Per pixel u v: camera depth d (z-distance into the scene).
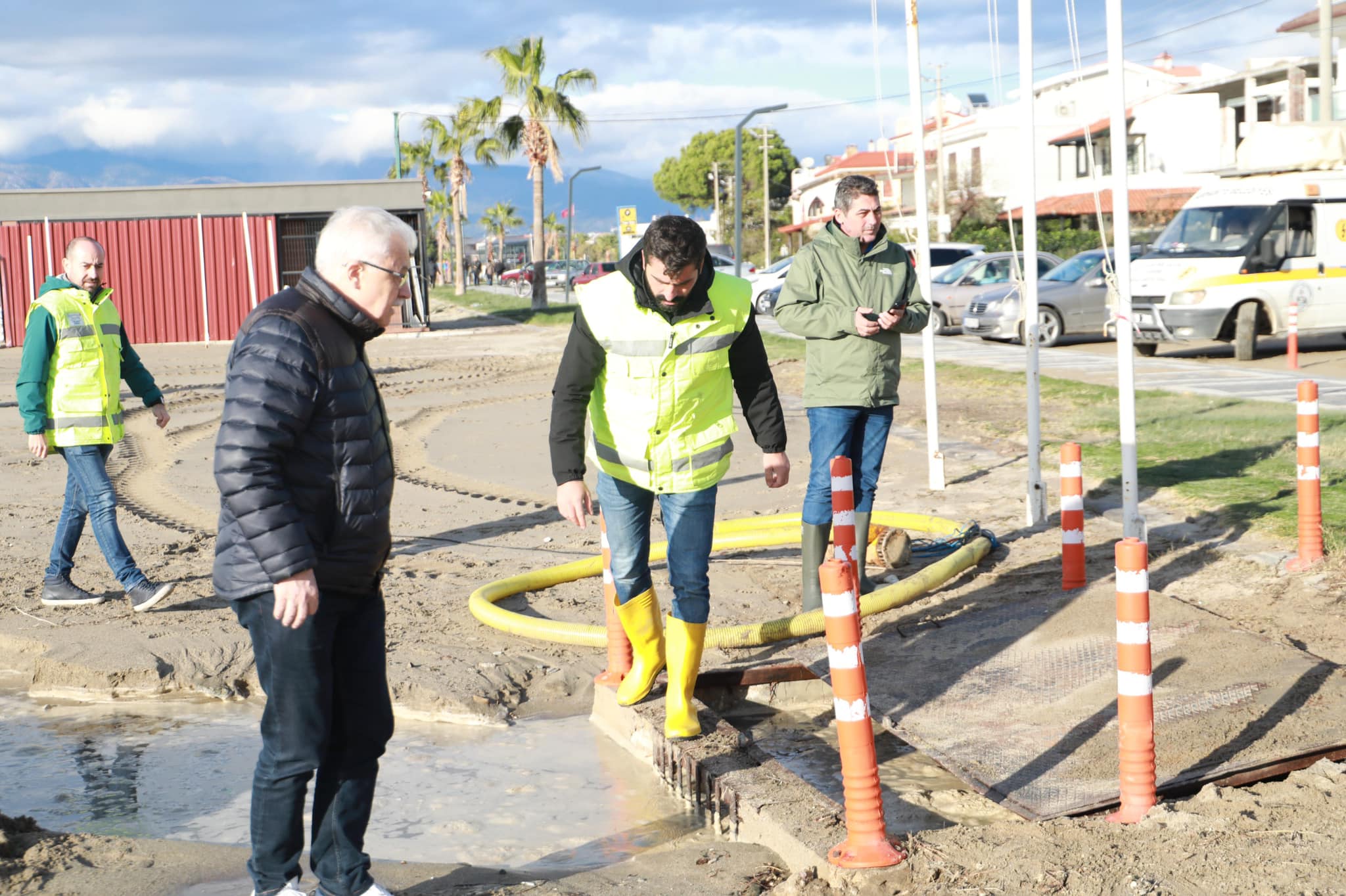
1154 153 44.22
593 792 4.67
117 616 6.78
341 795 3.43
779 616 6.66
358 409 3.24
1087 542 7.61
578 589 7.43
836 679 3.57
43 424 6.68
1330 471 9.06
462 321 40.28
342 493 3.22
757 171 92.25
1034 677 5.21
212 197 33.66
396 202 34.38
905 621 6.29
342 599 3.30
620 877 3.76
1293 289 18.23
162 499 10.53
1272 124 19.73
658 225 4.12
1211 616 5.73
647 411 4.46
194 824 4.32
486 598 6.79
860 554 6.39
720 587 7.29
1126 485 7.24
